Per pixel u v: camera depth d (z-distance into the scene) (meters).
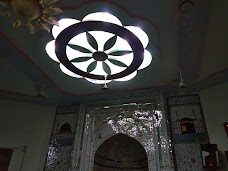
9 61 4.68
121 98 5.84
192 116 5.05
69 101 6.21
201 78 4.93
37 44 4.13
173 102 5.45
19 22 3.29
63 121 6.10
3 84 5.51
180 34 3.75
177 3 3.21
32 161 5.43
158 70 4.74
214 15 3.38
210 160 4.22
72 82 5.29
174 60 4.41
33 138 5.76
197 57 4.30
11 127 5.77
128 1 3.24
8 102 6.14
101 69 4.66
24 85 5.50
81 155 5.23
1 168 5.16
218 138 4.52
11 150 5.45
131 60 4.30
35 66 4.74
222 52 4.13
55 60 4.55
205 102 5.11
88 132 5.57
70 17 3.52
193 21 3.49
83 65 4.55
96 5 3.32
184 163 4.53
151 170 4.62
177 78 4.98
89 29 3.68
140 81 5.16
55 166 5.34
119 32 3.69
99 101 6.04
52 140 5.82
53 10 3.00
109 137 5.41
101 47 4.10
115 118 5.62
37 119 6.10
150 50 4.18
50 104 6.39
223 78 4.86
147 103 5.52
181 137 4.86
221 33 3.72
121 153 6.08
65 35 3.77
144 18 3.49
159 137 4.94
